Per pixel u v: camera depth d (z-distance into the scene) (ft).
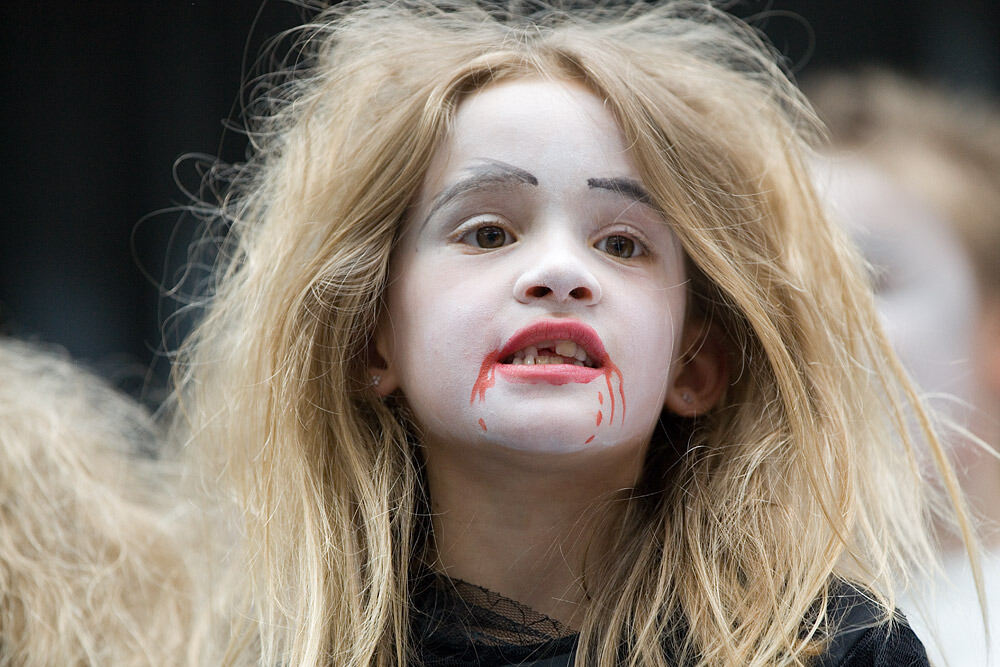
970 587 23.50
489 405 17.35
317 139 20.94
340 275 19.10
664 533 19.03
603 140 18.28
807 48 38.52
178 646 22.66
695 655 18.06
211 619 22.16
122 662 22.21
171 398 25.73
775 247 20.40
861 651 17.49
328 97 21.31
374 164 19.15
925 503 22.33
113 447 26.73
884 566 18.76
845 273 21.43
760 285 19.83
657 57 21.07
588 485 18.17
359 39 21.81
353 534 19.35
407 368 18.38
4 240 37.86
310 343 19.53
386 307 19.10
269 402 19.71
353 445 19.44
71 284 37.81
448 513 18.92
